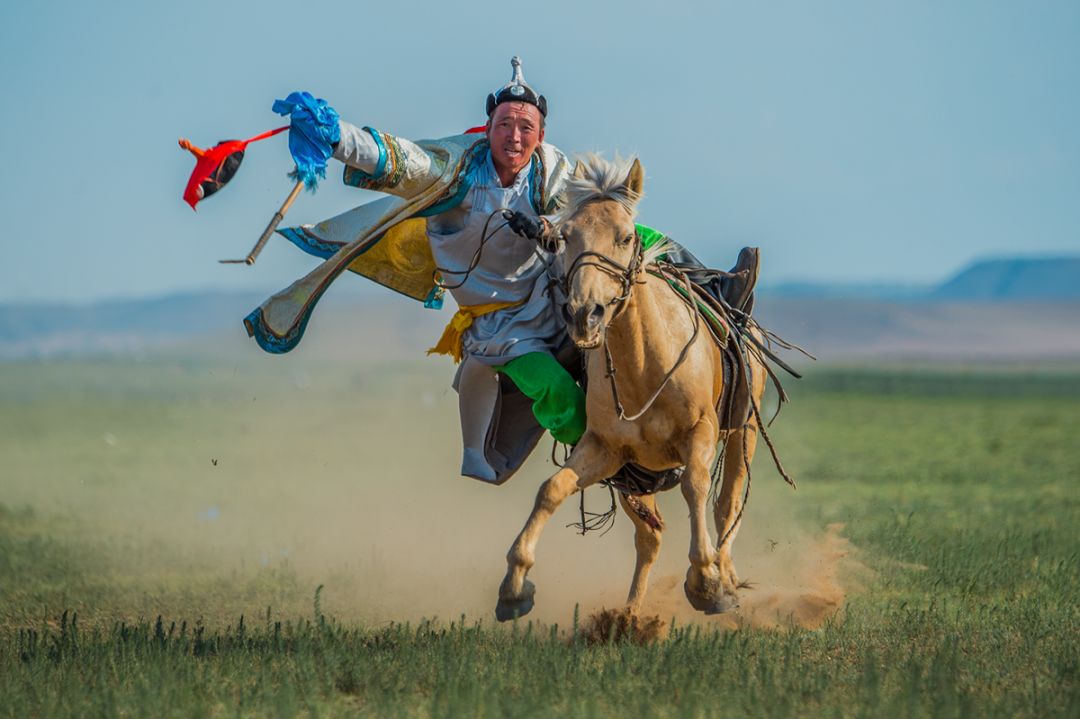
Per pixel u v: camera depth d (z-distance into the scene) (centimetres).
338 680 2964
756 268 3828
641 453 3422
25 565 5212
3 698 2794
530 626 3216
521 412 3797
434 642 3238
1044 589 4188
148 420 18400
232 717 2678
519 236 3562
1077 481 8419
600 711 2641
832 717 2623
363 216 3800
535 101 3547
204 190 3219
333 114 3344
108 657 3097
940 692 2697
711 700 2744
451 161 3547
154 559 5456
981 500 7181
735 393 3688
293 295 3653
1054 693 2783
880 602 4084
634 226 3161
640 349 3266
